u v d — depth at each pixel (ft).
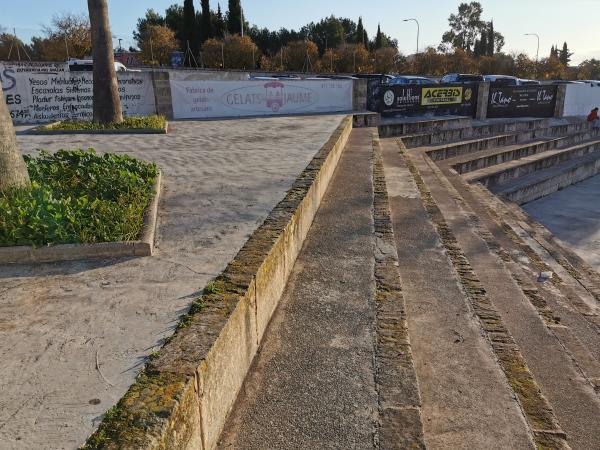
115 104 43.52
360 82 59.31
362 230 19.33
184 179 21.93
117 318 9.50
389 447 8.40
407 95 62.28
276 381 10.19
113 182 17.12
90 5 40.98
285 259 14.48
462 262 17.99
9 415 6.77
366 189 25.79
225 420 9.00
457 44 302.45
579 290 23.21
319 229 19.45
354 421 9.02
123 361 8.03
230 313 9.36
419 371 11.30
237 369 9.73
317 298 13.70
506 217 36.50
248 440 8.59
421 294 15.34
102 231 13.01
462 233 24.70
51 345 8.59
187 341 8.34
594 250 36.68
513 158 60.54
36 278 11.40
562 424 10.78
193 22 172.24
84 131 39.14
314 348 11.35
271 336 11.84
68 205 13.92
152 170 20.30
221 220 15.75
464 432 9.28
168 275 11.51
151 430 6.23
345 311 12.99
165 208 17.29
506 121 70.74
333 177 28.60
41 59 152.25
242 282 10.74
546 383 12.26
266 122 46.96
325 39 209.36
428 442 9.00
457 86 66.80
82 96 48.32
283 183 20.80
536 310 16.38
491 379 11.02
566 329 15.31
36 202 13.33
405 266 17.57
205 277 11.36
